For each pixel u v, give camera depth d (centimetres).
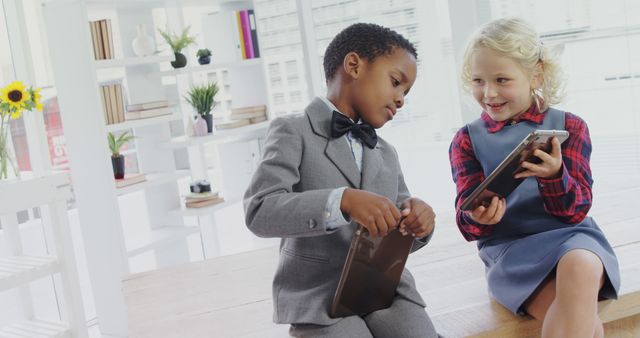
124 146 346
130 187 309
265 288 206
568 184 153
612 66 354
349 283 128
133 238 335
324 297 133
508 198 169
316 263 136
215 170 400
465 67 174
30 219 316
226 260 243
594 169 365
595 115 362
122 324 308
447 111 401
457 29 385
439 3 390
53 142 331
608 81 356
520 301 155
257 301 194
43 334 259
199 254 370
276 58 446
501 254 166
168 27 347
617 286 150
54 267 259
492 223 153
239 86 390
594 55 357
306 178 135
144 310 198
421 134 411
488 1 376
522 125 170
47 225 318
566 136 143
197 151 368
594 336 142
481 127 176
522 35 163
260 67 381
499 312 166
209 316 186
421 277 200
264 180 132
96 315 334
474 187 172
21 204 248
